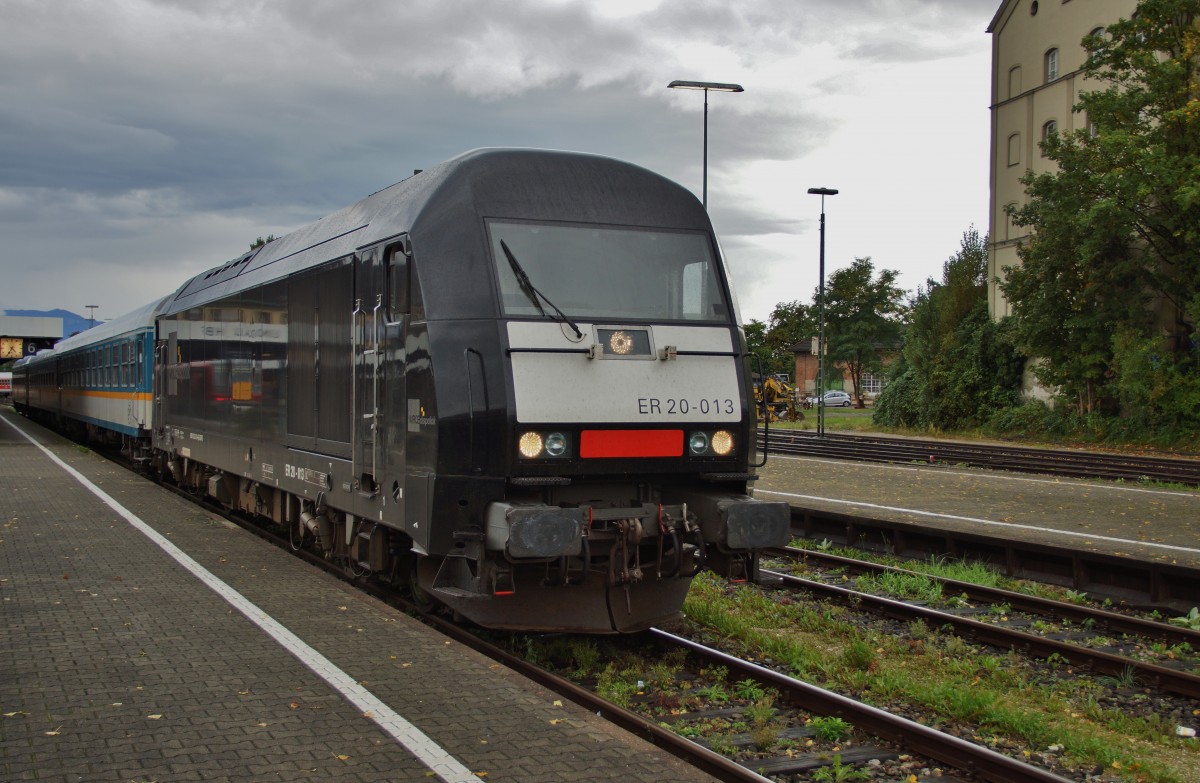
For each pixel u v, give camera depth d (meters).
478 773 4.73
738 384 7.73
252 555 10.70
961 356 38.84
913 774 5.32
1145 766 5.46
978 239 43.88
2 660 6.57
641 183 8.02
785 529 7.48
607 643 7.92
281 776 4.66
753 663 7.32
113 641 7.08
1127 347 29.91
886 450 26.98
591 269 7.45
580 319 7.24
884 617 9.21
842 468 22.55
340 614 7.95
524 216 7.41
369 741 5.12
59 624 7.57
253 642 7.07
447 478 6.94
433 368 7.04
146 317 20.84
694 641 8.03
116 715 5.48
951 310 39.78
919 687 6.67
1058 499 16.88
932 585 10.29
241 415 12.55
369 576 9.63
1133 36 30.11
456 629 7.91
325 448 9.46
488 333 6.98
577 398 7.05
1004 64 39.81
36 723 5.35
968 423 37.66
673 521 7.39
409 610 8.86
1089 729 6.30
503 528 6.67
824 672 7.29
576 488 7.36
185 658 6.64
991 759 5.18
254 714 5.52
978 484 19.17
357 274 8.62
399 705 5.69
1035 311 32.38
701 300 7.83
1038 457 24.03
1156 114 29.91
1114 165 29.69
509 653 7.36
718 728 5.98
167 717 5.46
